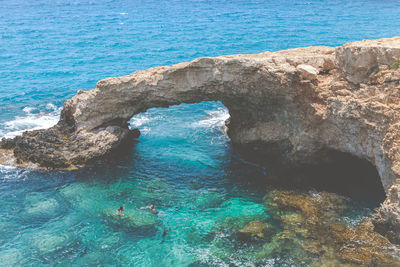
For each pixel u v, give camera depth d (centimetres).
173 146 3434
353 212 2375
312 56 2628
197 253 2141
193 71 2838
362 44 2373
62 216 2473
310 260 2022
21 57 6631
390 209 1994
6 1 16688
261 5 12938
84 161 3089
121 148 3356
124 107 3219
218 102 4488
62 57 6594
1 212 2500
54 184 2828
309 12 10888
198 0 15150
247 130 3152
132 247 2200
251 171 2998
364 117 2225
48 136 3225
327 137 2566
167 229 2347
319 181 2753
